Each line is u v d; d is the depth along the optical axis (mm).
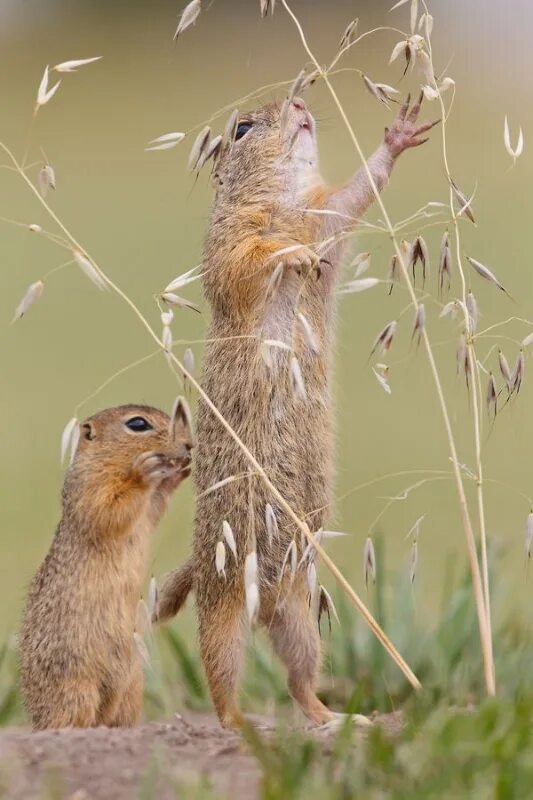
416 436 23453
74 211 38375
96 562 10234
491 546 12648
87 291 33719
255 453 10805
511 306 28062
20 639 10477
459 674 11250
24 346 29297
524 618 12383
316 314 11148
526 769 6852
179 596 11195
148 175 41812
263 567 10648
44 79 8883
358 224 11328
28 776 7449
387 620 11945
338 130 39656
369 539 9227
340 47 9414
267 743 7977
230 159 11781
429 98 9180
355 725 8703
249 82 49062
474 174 37469
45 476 22000
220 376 11000
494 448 22734
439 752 7191
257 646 12008
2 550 18250
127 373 27000
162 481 10594
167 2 58094
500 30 51094
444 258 9180
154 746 7898
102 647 10242
